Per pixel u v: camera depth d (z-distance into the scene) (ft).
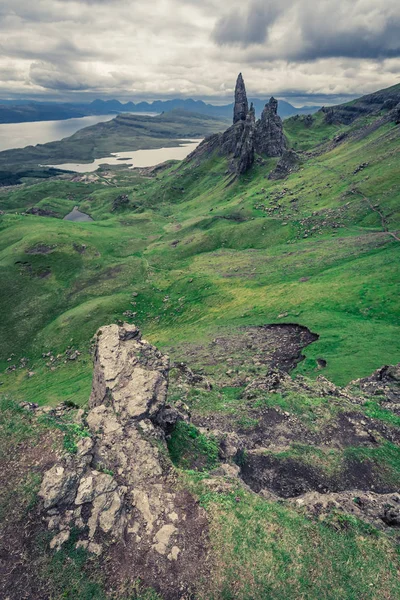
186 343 249.96
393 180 451.53
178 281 413.39
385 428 99.40
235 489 61.87
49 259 498.69
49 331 367.04
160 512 55.06
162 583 46.91
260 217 547.49
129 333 94.38
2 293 433.89
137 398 74.28
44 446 58.85
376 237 348.59
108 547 49.55
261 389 125.59
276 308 262.47
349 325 202.18
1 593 42.96
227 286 359.66
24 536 48.11
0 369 328.90
